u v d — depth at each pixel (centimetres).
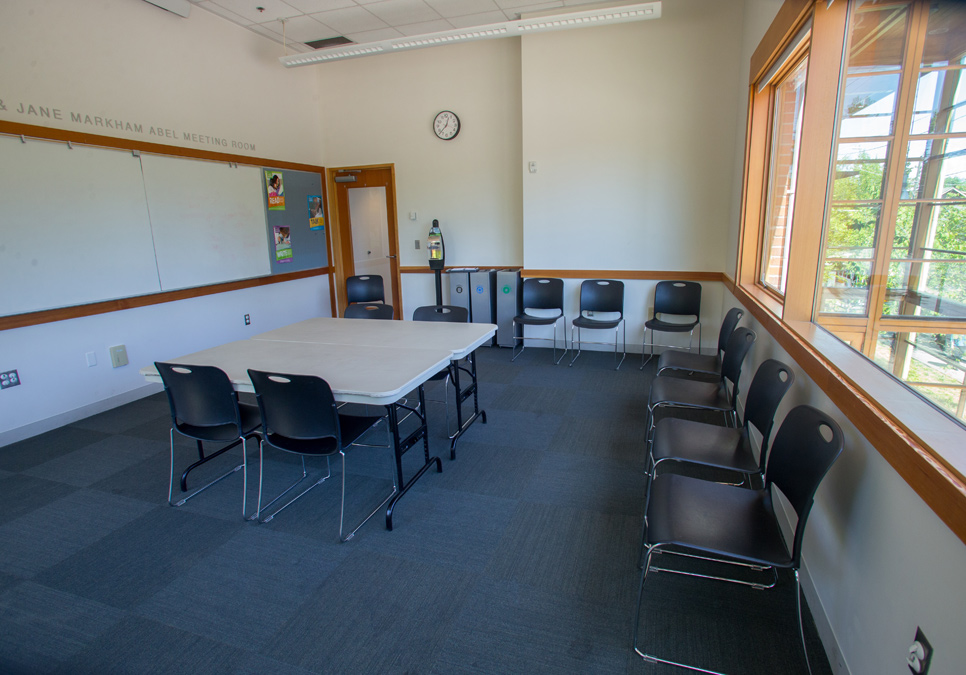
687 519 174
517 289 557
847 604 154
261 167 535
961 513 93
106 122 395
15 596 210
